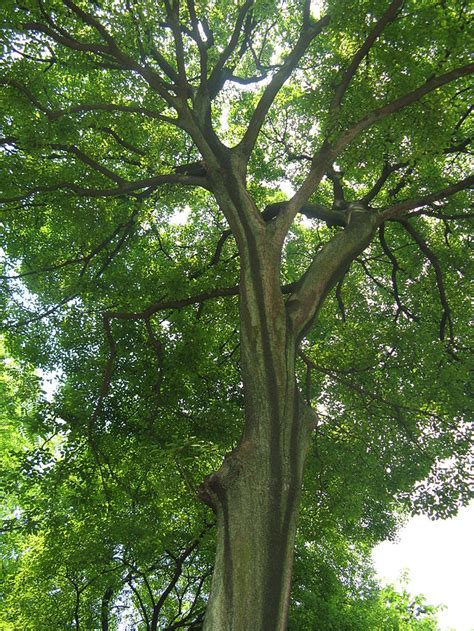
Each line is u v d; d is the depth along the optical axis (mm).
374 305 14047
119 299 11719
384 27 8273
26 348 12227
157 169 9984
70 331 12078
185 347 11289
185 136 12945
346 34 9352
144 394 11531
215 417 11477
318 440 11742
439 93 9008
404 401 11508
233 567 5270
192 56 12797
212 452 6832
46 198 10289
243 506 5621
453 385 10797
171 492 9359
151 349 11727
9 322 11977
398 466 11164
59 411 10961
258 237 7594
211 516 12266
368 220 8688
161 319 12805
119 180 9195
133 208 11695
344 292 14133
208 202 14508
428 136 8969
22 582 14375
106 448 11297
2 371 16391
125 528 11469
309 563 14523
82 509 11344
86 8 9172
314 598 13875
